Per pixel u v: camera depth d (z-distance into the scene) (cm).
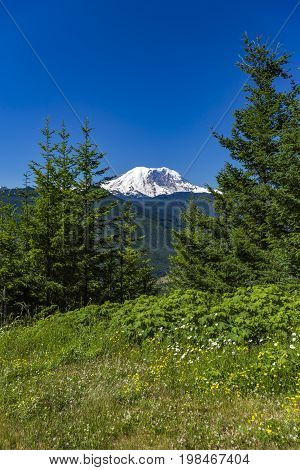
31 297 2269
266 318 1041
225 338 965
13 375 882
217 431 581
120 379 810
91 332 1180
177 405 693
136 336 1086
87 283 2408
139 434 597
